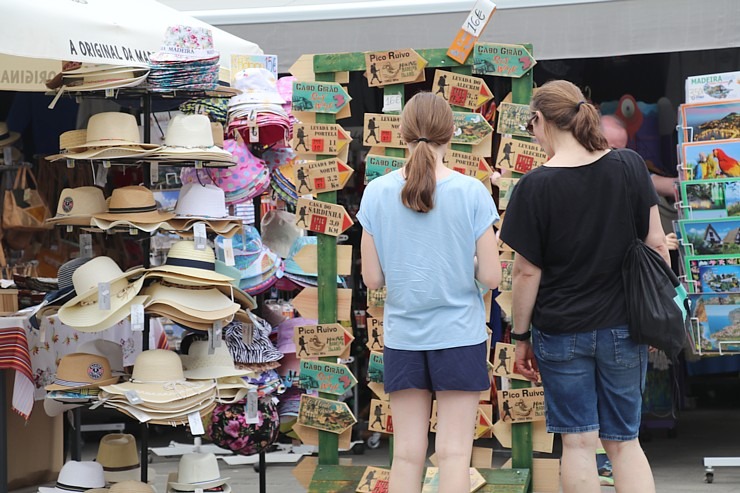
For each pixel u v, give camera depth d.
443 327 3.84
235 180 5.25
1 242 6.95
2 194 7.11
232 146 5.29
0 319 5.12
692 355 7.67
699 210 5.75
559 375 3.85
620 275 3.79
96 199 4.56
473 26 4.81
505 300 4.81
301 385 5.01
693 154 5.81
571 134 3.86
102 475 4.75
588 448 3.84
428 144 3.92
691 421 8.47
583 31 5.95
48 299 4.69
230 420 5.04
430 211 3.86
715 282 5.70
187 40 4.57
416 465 3.93
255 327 5.07
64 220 4.52
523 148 4.77
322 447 5.01
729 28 5.81
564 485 3.86
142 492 4.44
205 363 4.70
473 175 4.82
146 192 4.59
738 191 5.68
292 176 5.62
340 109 5.03
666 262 3.86
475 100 4.84
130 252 6.96
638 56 7.75
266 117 5.21
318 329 4.98
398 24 6.22
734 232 5.67
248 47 5.79
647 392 7.46
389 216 3.92
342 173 4.98
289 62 6.38
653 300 3.71
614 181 3.79
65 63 4.60
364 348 7.75
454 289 3.86
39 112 7.33
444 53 4.86
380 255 3.97
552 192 3.79
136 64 4.43
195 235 4.52
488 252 3.89
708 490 5.82
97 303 4.42
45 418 6.62
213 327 4.49
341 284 5.32
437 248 3.85
